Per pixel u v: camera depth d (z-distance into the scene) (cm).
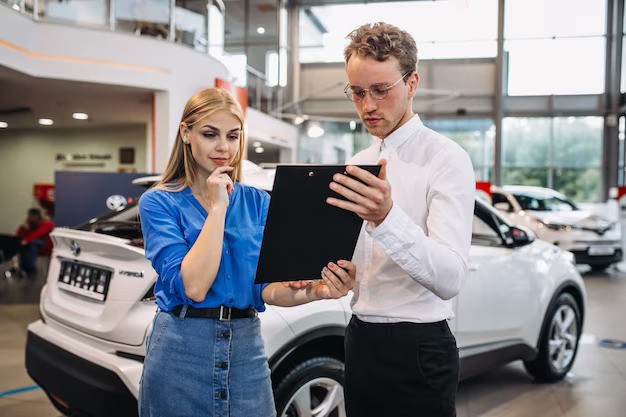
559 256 416
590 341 529
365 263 169
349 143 1666
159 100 842
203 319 157
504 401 367
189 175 163
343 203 136
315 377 247
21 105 984
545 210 1033
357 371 170
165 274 151
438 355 161
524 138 1609
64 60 760
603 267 1039
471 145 1625
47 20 748
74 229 282
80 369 238
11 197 1334
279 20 1593
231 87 937
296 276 151
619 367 446
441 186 155
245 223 166
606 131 1560
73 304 261
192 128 158
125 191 643
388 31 157
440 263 139
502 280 353
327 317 251
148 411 160
